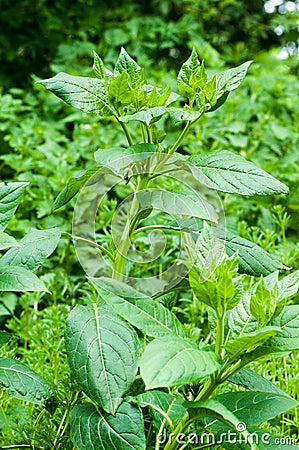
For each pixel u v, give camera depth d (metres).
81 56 3.33
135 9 3.64
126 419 1.11
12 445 1.23
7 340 1.26
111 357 1.12
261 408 1.09
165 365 0.97
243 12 3.78
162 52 3.55
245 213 2.19
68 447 1.23
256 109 2.79
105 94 1.20
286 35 3.80
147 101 1.19
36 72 3.56
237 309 1.12
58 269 1.95
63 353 1.53
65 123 2.91
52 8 3.57
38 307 1.89
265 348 1.06
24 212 2.11
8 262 1.22
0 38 3.46
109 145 2.43
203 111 1.18
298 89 2.97
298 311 1.10
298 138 2.61
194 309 1.65
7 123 2.55
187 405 1.04
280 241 2.04
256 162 2.40
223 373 1.10
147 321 1.09
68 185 1.23
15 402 1.44
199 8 3.81
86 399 1.26
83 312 1.16
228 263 1.08
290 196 2.03
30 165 2.28
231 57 3.57
